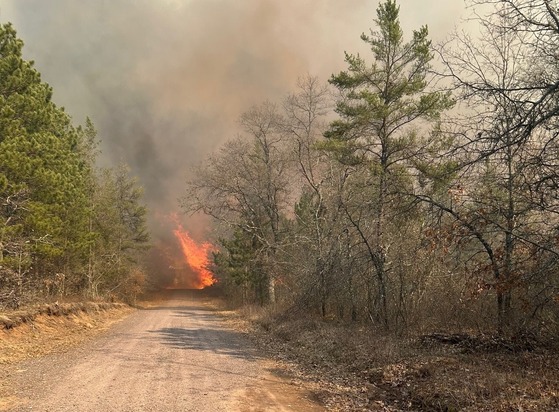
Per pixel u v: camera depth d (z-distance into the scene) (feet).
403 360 35.45
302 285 74.28
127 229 172.86
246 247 130.93
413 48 63.31
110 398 25.80
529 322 35.24
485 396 25.34
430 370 31.55
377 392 29.73
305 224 84.74
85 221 85.97
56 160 68.54
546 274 29.68
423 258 45.93
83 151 111.34
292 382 32.48
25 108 62.28
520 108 26.17
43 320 58.65
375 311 55.26
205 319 95.35
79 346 47.67
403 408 26.27
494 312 42.14
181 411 23.63
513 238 32.73
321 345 46.44
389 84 65.72
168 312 123.75
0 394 26.53
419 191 43.16
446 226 35.60
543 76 28.17
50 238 64.95
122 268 145.79
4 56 62.85
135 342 52.08
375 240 52.95
